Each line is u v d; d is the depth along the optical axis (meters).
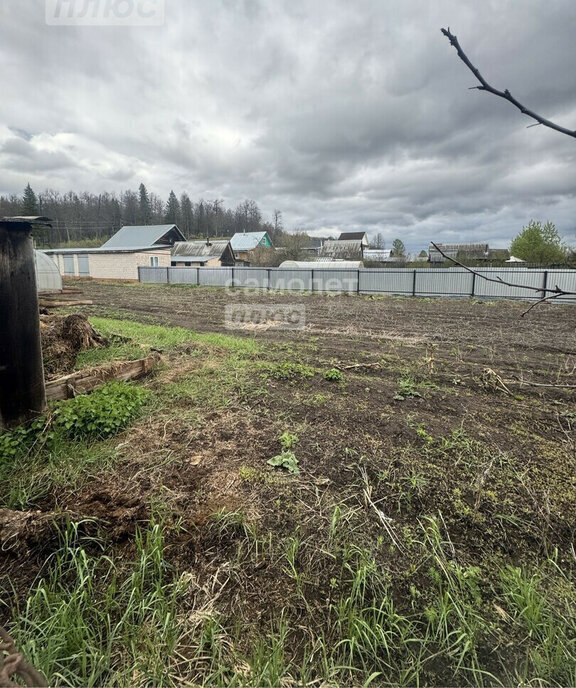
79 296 13.48
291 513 2.03
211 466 2.45
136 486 2.21
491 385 4.09
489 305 11.74
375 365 4.88
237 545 1.81
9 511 1.89
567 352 5.74
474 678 1.26
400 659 1.33
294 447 2.71
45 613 1.43
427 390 3.94
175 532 1.87
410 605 1.52
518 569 1.67
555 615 1.47
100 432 2.76
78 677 1.24
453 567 1.68
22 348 2.48
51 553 1.72
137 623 1.44
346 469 2.44
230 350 5.51
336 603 1.54
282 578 1.65
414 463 2.51
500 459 2.56
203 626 1.43
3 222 2.27
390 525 1.95
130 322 7.99
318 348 5.96
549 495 2.18
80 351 4.56
